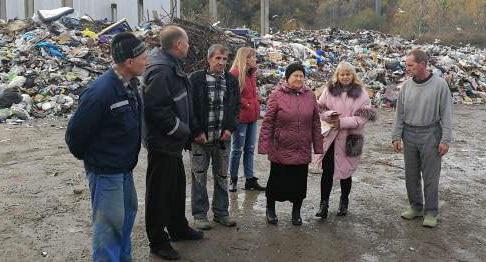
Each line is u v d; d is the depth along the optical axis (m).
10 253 4.83
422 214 5.90
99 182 3.81
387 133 11.22
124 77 3.77
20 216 5.72
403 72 17.72
